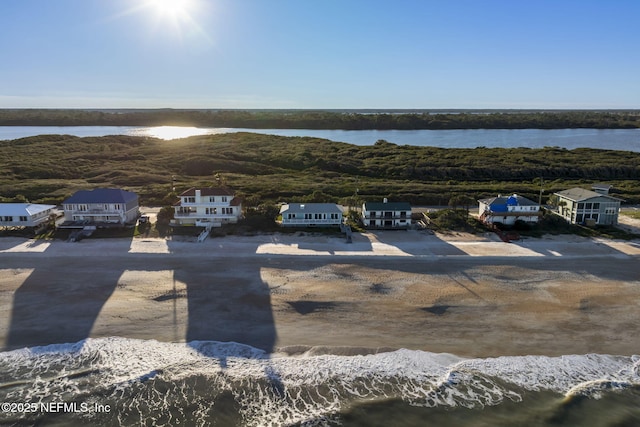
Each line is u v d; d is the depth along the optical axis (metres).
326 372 33.69
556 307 42.50
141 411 29.86
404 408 30.39
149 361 34.62
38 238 59.41
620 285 46.94
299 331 38.59
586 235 62.12
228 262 52.06
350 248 56.72
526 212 65.62
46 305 42.09
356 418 29.52
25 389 31.67
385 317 40.75
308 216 64.50
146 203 80.25
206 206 64.44
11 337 37.25
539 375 33.53
